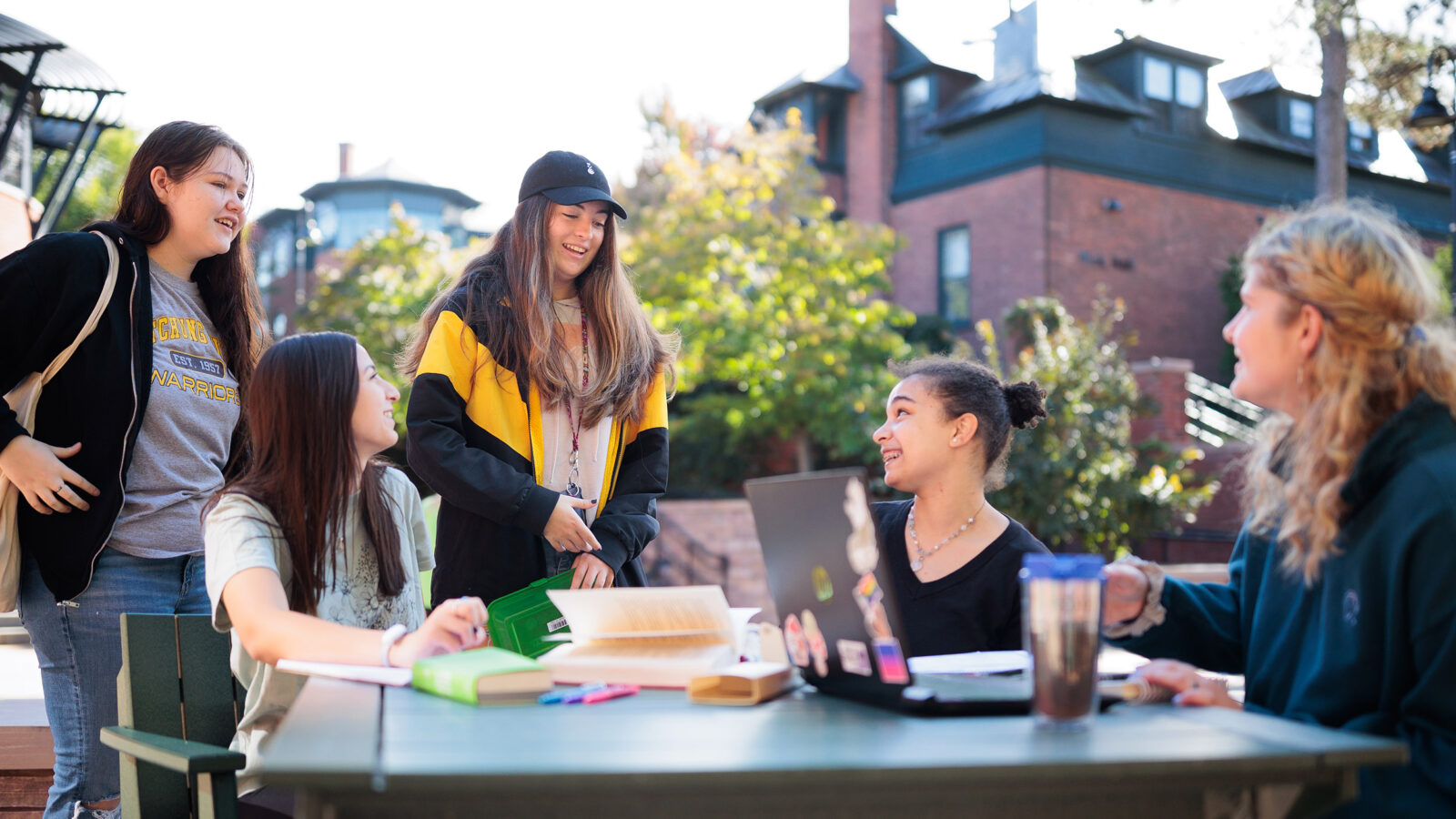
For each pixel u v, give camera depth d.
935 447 2.18
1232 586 1.91
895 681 1.38
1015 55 16.55
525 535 2.56
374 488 2.07
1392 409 1.53
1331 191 8.81
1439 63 8.57
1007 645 2.15
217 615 1.86
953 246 16.95
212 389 2.75
